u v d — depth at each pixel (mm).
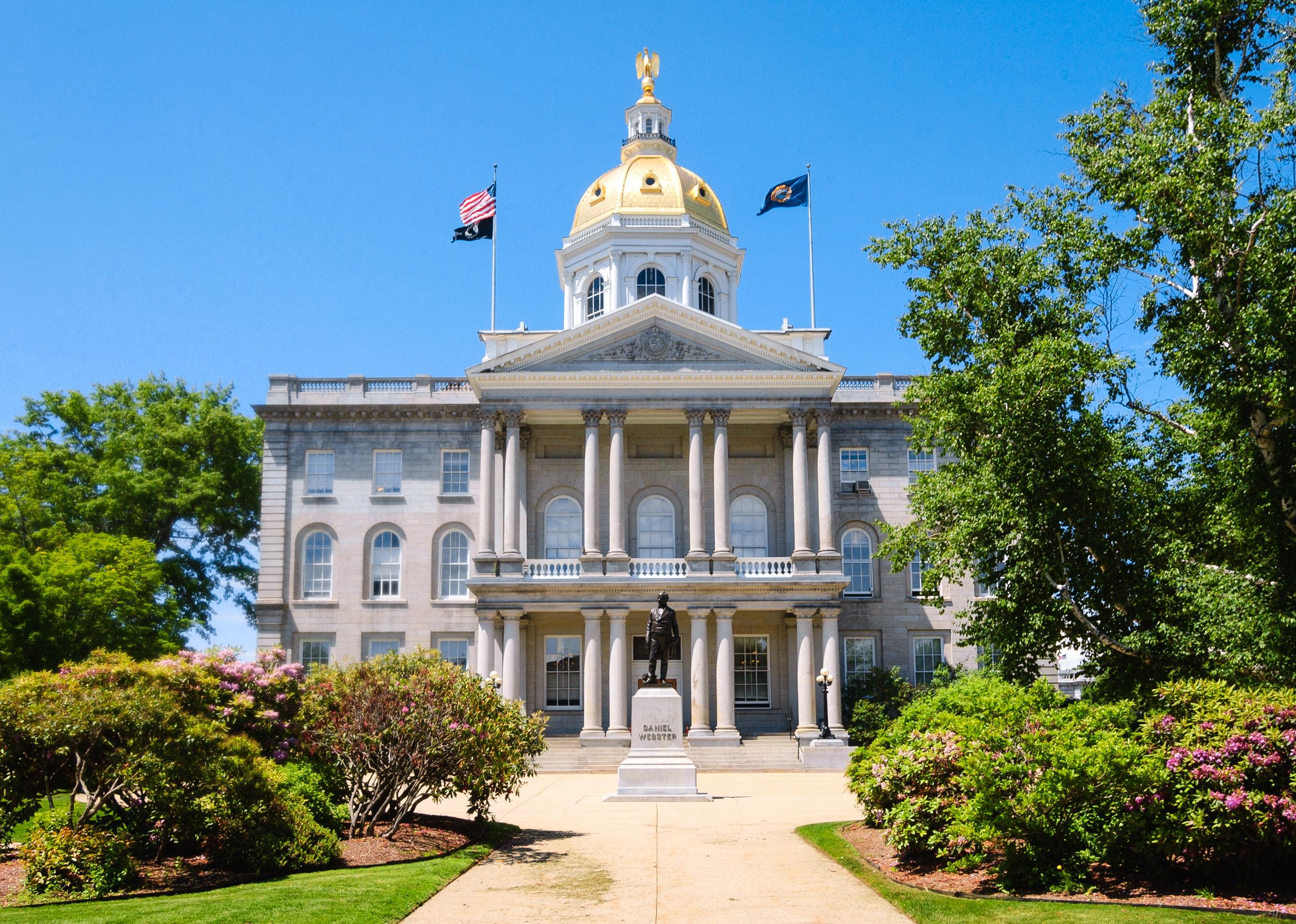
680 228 71688
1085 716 20609
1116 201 26609
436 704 25188
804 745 53656
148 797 20844
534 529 61781
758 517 62344
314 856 21188
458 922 17406
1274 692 19281
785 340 62781
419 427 65125
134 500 67875
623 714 54938
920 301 30859
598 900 18906
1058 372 26375
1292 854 17469
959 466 30219
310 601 63125
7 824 21609
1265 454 24766
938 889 18641
